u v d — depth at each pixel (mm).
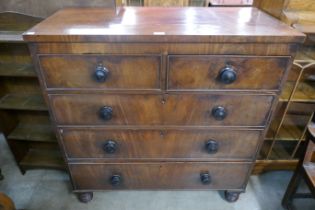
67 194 1345
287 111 1357
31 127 1376
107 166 1113
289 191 1201
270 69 813
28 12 1099
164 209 1271
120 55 777
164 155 1077
